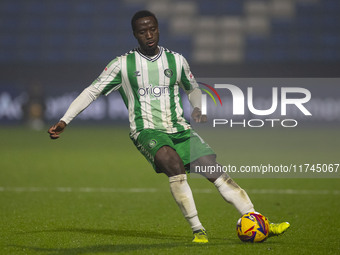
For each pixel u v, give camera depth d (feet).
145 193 113.19
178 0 429.79
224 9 427.74
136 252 56.59
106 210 92.32
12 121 374.02
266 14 425.69
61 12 427.74
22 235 68.95
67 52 420.77
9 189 117.80
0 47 420.36
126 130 336.08
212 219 83.46
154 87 64.23
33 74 374.02
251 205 62.44
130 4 429.79
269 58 414.41
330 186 125.70
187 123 65.77
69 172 149.07
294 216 86.38
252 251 56.85
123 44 422.82
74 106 63.41
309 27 420.77
